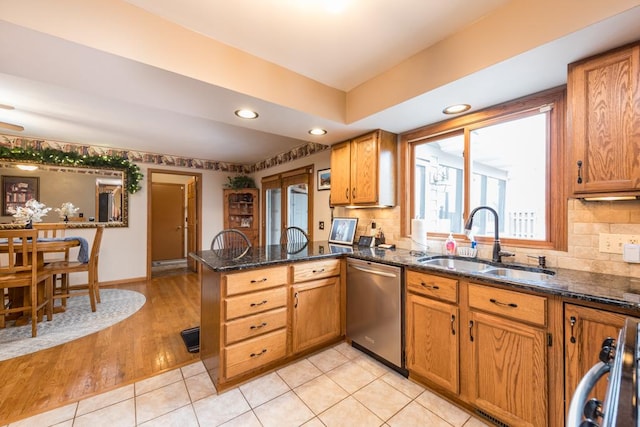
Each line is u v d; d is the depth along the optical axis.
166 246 6.62
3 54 1.38
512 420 1.42
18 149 3.61
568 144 1.47
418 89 1.85
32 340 2.46
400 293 1.97
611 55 1.33
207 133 3.53
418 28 1.61
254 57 1.87
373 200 2.58
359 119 2.30
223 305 1.78
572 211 1.67
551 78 1.63
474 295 1.58
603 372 0.65
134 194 4.54
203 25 1.58
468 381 1.60
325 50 1.82
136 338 2.54
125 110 2.73
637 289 1.24
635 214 1.45
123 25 1.40
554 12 1.28
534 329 1.35
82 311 3.19
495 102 1.97
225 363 1.79
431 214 2.60
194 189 5.47
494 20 1.48
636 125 1.25
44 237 3.50
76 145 4.04
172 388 1.84
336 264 2.40
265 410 1.65
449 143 2.45
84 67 1.50
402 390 1.84
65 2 1.27
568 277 1.48
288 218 4.49
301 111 2.12
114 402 1.69
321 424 1.54
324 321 2.32
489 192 2.14
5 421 1.53
